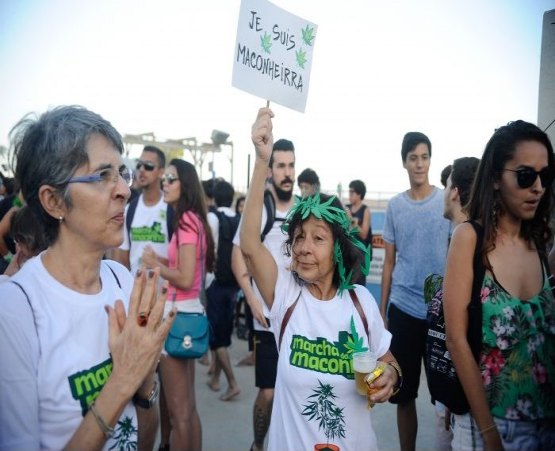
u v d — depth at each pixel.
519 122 1.79
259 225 1.99
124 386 1.21
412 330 3.14
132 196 4.39
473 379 1.65
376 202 13.72
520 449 1.68
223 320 4.38
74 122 1.26
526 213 1.73
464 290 1.71
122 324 1.31
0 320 1.13
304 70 2.30
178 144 17.02
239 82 2.07
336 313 1.85
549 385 1.71
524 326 1.69
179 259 2.93
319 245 1.81
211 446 3.48
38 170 1.24
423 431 3.71
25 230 1.72
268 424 3.17
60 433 1.21
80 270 1.33
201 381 4.96
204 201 3.18
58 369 1.20
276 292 1.95
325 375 1.78
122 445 1.36
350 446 1.76
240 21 2.07
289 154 3.22
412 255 3.26
